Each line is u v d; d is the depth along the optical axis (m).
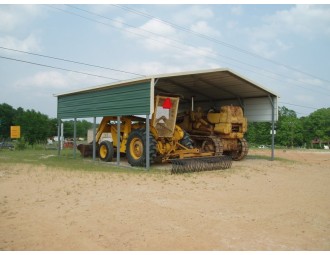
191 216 5.87
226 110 16.08
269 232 5.16
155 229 5.15
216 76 14.26
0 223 5.40
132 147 13.05
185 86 16.52
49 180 9.20
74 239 4.71
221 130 16.05
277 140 59.06
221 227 5.33
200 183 9.14
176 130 13.77
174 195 7.48
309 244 4.69
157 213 5.98
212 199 7.24
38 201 6.80
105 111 13.83
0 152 21.70
